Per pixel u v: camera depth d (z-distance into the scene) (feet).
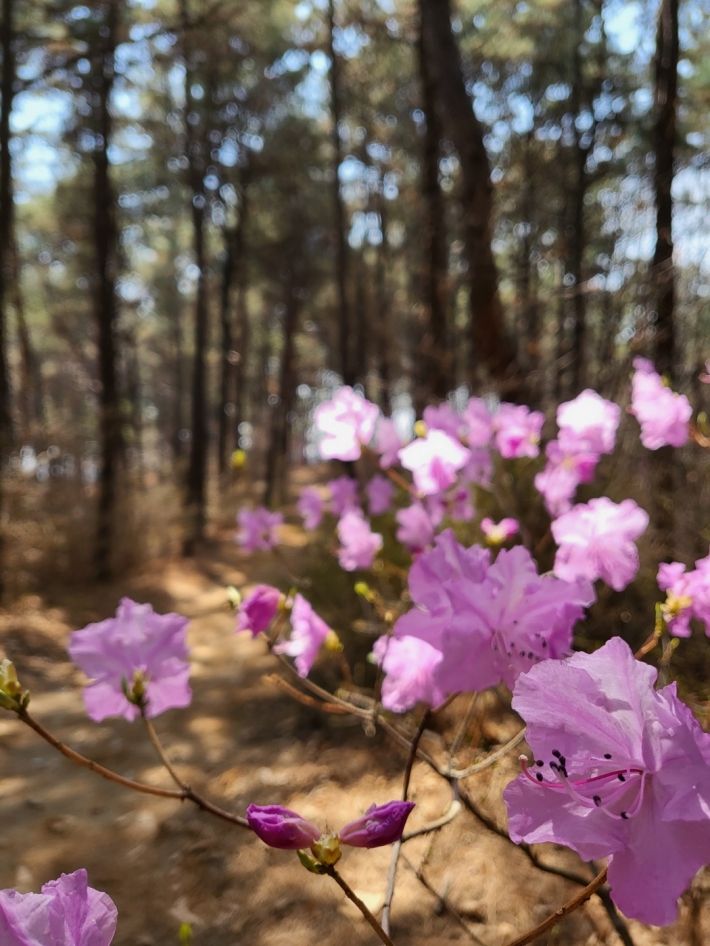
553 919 2.52
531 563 2.97
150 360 100.58
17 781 9.61
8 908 2.20
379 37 30.76
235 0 29.68
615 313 13.92
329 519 15.99
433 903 6.53
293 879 7.16
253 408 79.51
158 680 3.88
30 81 21.57
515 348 18.88
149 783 9.48
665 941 5.49
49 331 53.21
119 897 6.96
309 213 47.98
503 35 32.30
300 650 5.03
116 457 27.91
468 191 18.66
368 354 53.47
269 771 9.53
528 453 8.36
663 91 13.20
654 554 9.66
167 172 39.09
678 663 7.59
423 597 3.21
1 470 20.17
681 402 6.24
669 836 2.00
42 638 16.81
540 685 2.21
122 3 22.40
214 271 52.13
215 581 24.56
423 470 6.41
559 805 2.13
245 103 36.55
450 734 8.81
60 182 36.83
